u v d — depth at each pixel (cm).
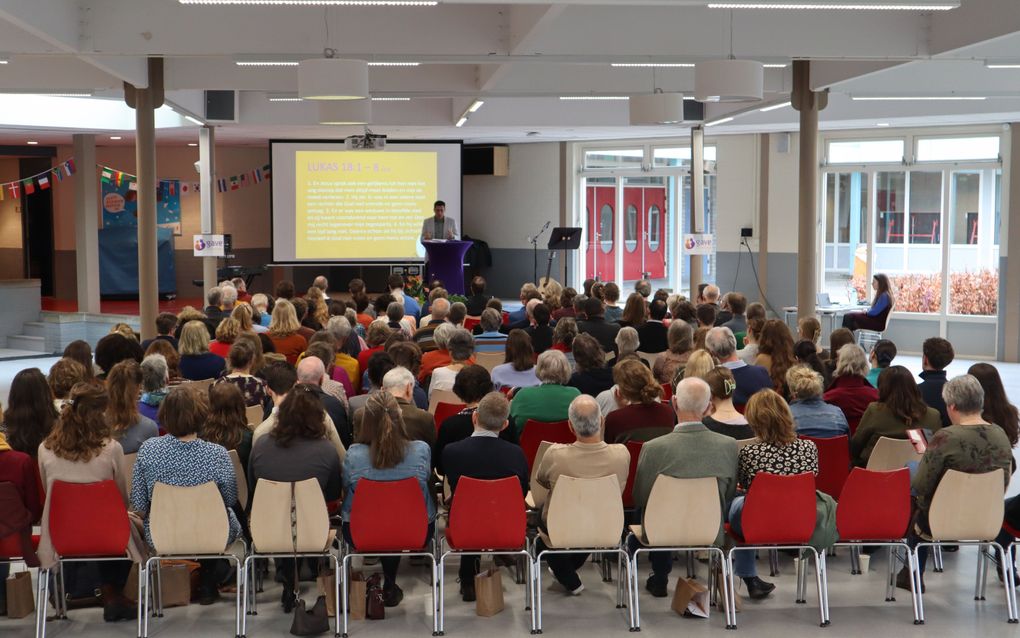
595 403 489
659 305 984
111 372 533
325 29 882
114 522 459
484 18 900
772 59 905
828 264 1578
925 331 1489
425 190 1628
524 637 475
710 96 783
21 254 1962
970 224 1445
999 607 516
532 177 1923
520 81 1160
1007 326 1406
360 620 498
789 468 480
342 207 1611
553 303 995
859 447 547
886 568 576
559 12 721
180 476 463
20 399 509
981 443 484
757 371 607
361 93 762
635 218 1855
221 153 1973
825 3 627
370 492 462
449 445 493
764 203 1612
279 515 464
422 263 1630
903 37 888
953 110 1273
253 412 578
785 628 486
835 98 1341
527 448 559
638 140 1812
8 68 1082
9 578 509
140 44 859
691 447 476
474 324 987
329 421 516
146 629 475
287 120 1374
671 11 902
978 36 812
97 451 475
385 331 742
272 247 1602
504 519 470
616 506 473
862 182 1533
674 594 520
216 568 526
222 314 917
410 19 893
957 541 491
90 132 1527
